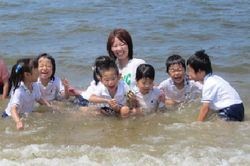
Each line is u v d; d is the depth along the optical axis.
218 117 6.44
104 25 14.27
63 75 9.34
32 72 6.58
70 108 7.21
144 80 6.70
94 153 4.97
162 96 7.02
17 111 6.62
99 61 6.81
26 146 5.24
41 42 12.14
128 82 7.38
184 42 12.18
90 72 9.58
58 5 17.91
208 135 5.66
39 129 6.00
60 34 13.09
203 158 4.76
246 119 6.52
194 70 6.69
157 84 8.66
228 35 12.97
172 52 11.04
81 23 14.54
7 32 13.17
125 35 7.37
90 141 5.50
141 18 15.45
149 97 7.04
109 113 6.83
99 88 7.03
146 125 6.22
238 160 4.72
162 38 12.66
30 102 6.83
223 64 9.90
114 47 7.38
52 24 14.41
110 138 5.62
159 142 5.42
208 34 13.12
